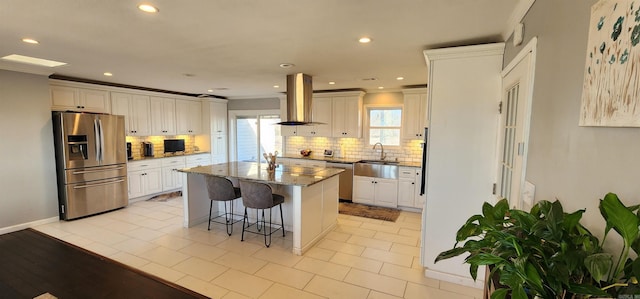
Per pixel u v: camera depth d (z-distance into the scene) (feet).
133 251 11.02
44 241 6.81
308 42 8.75
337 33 7.93
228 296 8.21
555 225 2.97
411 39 8.40
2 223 12.57
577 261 2.64
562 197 3.95
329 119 19.43
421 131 16.96
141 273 5.46
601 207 2.54
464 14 6.59
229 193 12.60
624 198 2.68
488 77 8.25
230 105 24.61
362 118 19.40
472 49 8.24
